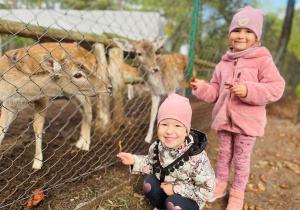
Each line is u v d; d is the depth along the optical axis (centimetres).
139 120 375
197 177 160
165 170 166
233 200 201
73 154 250
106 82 239
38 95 208
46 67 203
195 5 286
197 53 407
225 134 210
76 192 193
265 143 392
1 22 194
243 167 200
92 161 239
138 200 202
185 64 454
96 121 311
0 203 167
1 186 185
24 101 219
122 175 225
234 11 427
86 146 262
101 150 265
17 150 245
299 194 246
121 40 318
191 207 160
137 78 341
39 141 222
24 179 198
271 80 183
